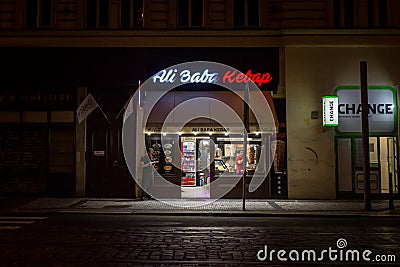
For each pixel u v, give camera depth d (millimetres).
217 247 9172
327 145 17719
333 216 13875
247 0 18125
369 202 14812
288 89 17812
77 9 18047
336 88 17812
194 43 17781
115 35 17797
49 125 18141
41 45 17922
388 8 17797
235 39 17734
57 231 10953
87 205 15695
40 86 18156
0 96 18203
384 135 17797
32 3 18281
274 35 17703
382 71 17734
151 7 17984
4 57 17938
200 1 18250
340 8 17891
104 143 18125
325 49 17781
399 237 10320
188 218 13375
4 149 18266
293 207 15281
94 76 17891
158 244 9430
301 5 17750
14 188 18203
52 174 18141
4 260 8016
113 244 9414
